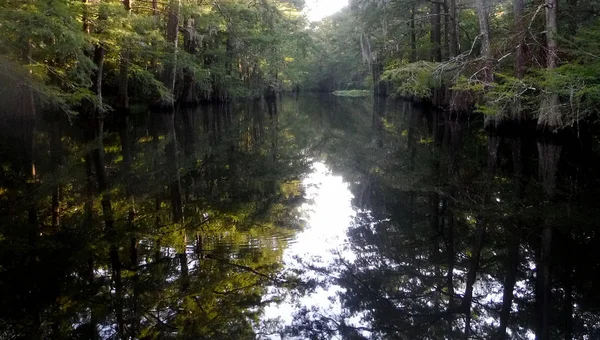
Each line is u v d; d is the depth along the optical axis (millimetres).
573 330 3416
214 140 14727
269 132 17719
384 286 4277
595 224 5707
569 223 5773
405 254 5078
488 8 17047
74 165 9461
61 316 3545
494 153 11344
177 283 4172
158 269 4441
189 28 20766
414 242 5477
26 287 4023
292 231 5812
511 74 13531
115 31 14398
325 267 4660
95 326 3424
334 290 4152
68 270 4383
